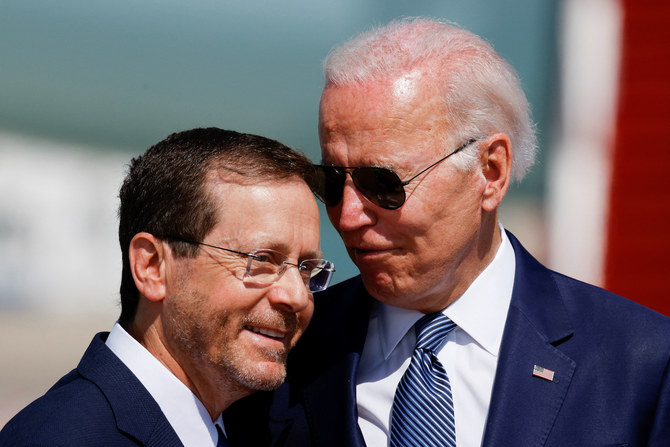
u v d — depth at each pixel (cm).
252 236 657
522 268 811
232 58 1420
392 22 780
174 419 672
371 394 788
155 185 675
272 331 681
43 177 1348
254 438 779
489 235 784
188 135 693
